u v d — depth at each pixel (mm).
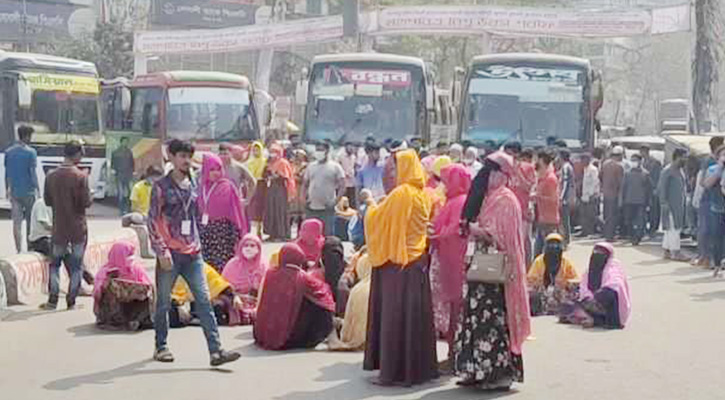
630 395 8344
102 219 25891
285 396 8219
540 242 16516
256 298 11766
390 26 36062
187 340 10500
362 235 15047
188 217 9211
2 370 9109
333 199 18578
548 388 8555
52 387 8477
